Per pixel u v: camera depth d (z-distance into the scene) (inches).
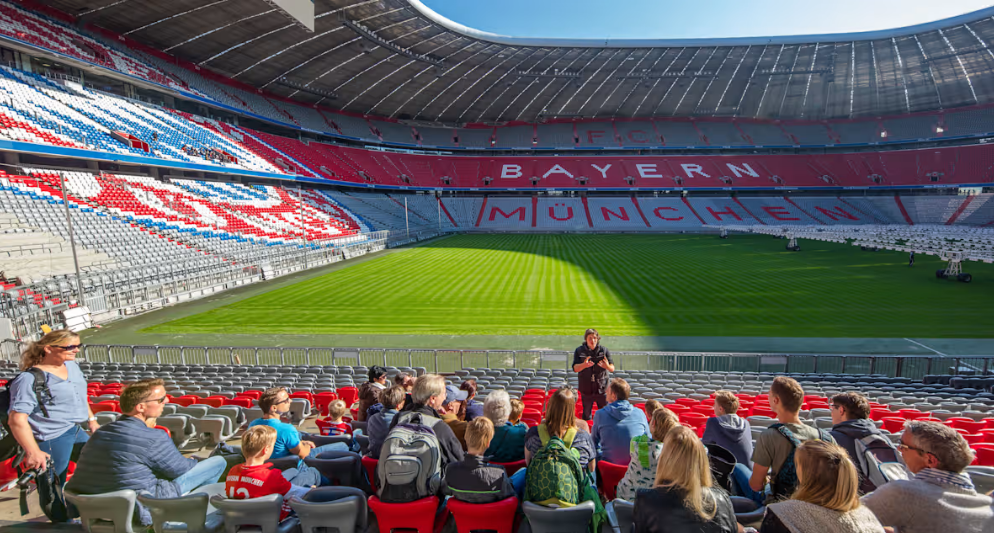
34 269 876.0
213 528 152.6
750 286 1060.5
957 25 1868.8
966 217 2333.9
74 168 1282.0
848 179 2704.2
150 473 156.8
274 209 1760.6
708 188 2758.4
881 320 783.7
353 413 362.6
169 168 1588.3
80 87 1480.1
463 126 3139.8
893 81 2493.8
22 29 1288.1
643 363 612.1
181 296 1005.2
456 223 2655.0
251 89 2209.6
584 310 871.7
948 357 526.0
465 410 253.4
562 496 142.3
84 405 179.5
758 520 142.5
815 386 453.1
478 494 147.7
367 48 1937.7
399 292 1050.7
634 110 3009.4
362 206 2306.8
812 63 2333.9
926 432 113.4
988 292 982.4
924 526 108.3
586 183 2842.0
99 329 791.1
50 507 166.6
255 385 438.6
